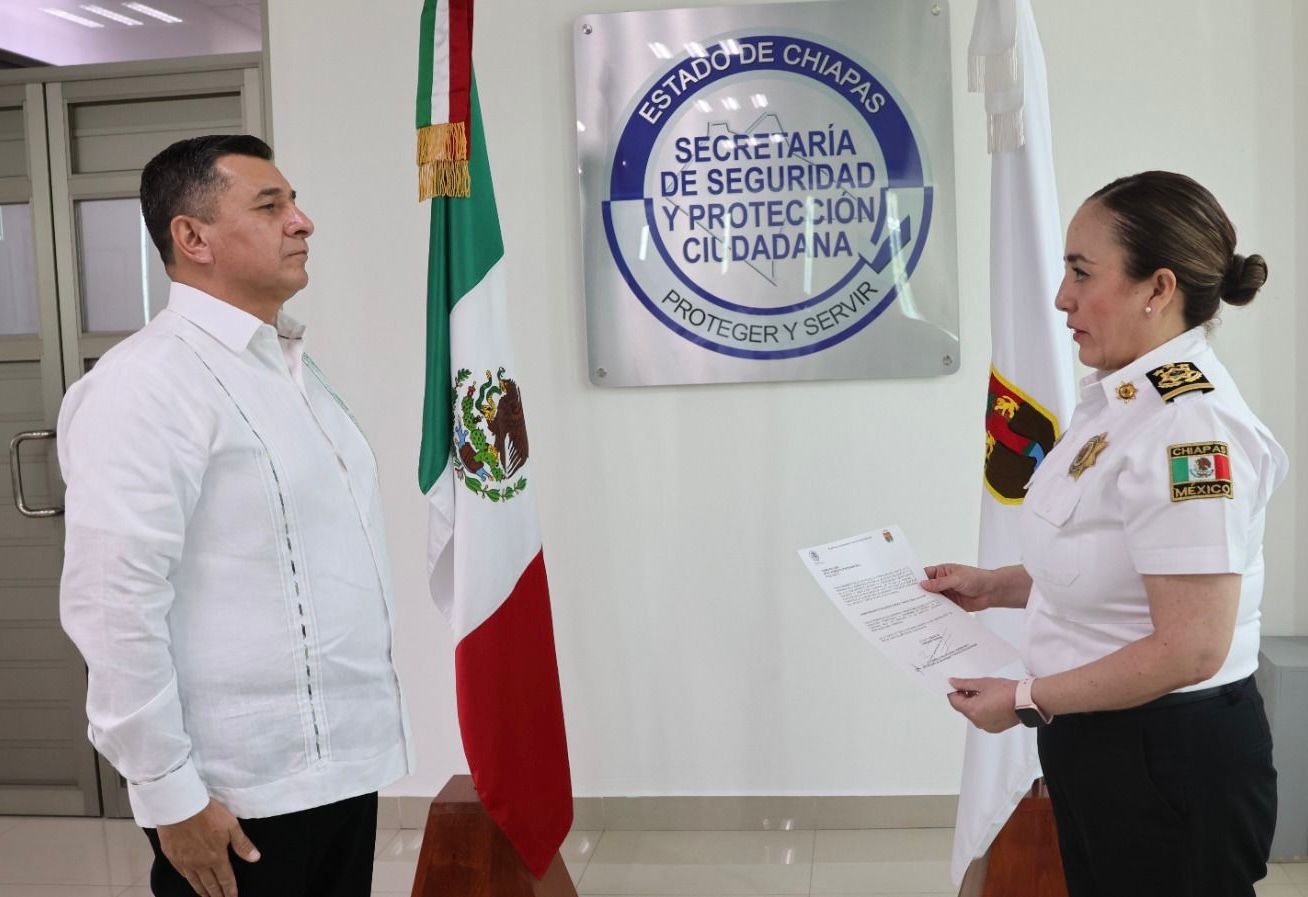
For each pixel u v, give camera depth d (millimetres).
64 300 3584
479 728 2395
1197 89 3037
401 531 3332
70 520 1558
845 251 3154
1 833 3549
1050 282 2404
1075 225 1545
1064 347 2426
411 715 3389
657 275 3201
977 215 3133
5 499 3658
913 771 3271
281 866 1742
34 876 3217
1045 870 2424
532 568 2508
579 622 3312
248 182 1753
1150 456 1415
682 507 3266
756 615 3270
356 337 3293
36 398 3646
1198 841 1475
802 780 3301
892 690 3254
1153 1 3027
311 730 1731
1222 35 3018
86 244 3592
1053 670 1573
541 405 3279
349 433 1940
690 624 3287
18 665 3689
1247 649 1498
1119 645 1500
